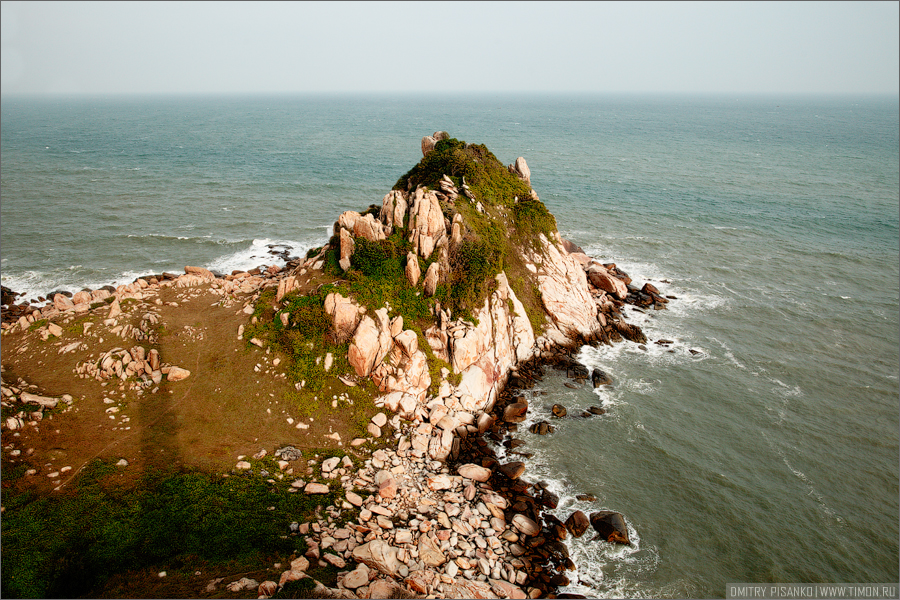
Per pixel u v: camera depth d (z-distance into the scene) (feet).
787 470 107.24
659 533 90.12
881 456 111.75
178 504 79.61
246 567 69.41
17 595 62.85
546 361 143.43
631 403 127.54
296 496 85.25
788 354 151.84
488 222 150.82
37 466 84.07
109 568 67.82
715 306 182.29
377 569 72.38
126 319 122.31
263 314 120.47
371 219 126.11
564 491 98.43
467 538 82.53
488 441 111.04
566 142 615.57
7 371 105.81
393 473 93.81
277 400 104.42
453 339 120.47
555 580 78.54
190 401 102.37
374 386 110.93
